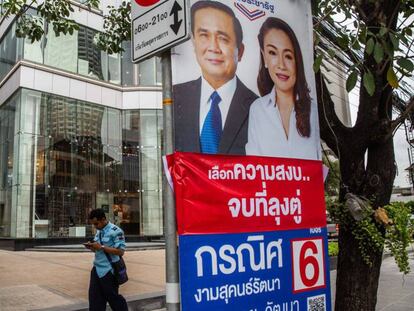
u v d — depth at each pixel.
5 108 23.31
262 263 3.08
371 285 3.91
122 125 25.14
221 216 2.92
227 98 3.10
